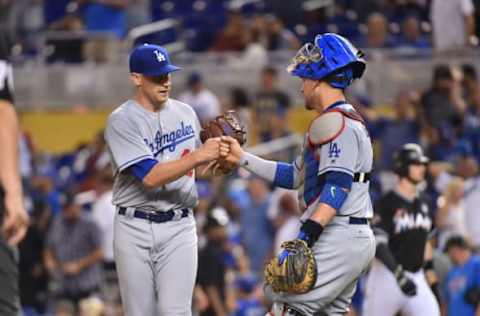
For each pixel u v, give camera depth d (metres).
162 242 26.75
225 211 54.88
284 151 60.97
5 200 22.09
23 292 54.19
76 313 53.31
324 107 25.56
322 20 70.44
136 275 26.78
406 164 36.03
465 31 65.31
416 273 36.25
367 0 70.19
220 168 26.88
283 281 24.92
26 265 54.19
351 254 25.39
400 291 36.00
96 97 67.31
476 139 59.00
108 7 69.00
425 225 36.19
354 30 69.44
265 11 71.81
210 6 73.44
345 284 25.61
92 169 61.25
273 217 53.72
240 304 51.25
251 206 54.19
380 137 59.16
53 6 70.31
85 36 68.19
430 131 58.38
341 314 26.30
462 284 44.84
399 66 65.06
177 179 26.05
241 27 68.62
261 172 26.66
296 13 70.69
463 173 54.28
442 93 59.94
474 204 52.16
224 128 26.98
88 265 53.31
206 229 48.78
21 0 69.88
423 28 68.94
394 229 35.94
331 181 24.97
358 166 25.39
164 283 26.83
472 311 44.81
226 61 66.31
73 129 67.06
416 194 36.31
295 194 51.94
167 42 69.88
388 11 70.12
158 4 73.88
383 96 65.06
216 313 48.38
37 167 61.75
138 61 26.33
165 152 26.64
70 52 68.38
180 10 74.19
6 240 22.50
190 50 70.12
